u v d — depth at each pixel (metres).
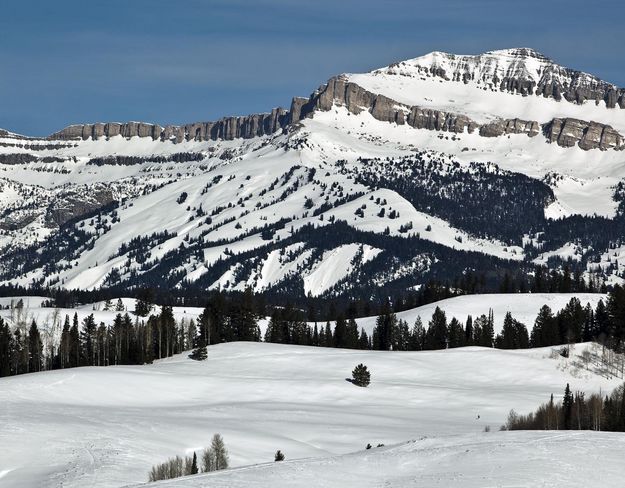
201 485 114.56
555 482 110.81
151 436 156.38
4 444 146.88
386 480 116.81
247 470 122.56
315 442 167.25
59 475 131.12
